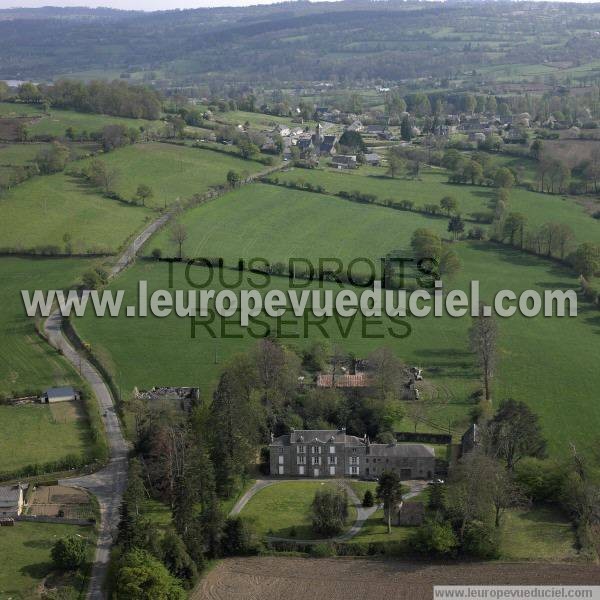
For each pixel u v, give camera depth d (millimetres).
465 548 189250
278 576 183000
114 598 171750
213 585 180125
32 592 176250
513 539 194375
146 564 173000
